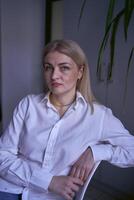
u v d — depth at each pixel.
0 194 0.92
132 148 0.89
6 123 2.88
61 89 0.90
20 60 2.64
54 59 0.87
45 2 2.34
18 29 2.60
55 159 0.88
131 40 1.62
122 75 1.72
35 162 0.91
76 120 0.93
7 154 0.95
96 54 1.86
